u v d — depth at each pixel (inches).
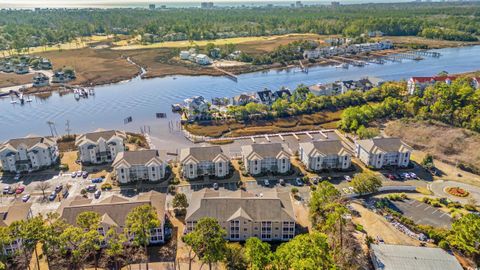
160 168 5487.2
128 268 3718.0
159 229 4067.4
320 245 3420.3
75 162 6141.7
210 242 3326.8
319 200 4249.5
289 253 3282.5
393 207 4722.0
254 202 4261.8
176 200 4618.6
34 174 5753.0
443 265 3518.7
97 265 3769.7
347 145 6761.8
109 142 6063.0
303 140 7071.9
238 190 5059.1
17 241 3823.8
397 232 4192.9
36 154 5807.1
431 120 7244.1
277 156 5654.5
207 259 3307.1
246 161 5733.3
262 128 7682.1
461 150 6225.4
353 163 6033.5
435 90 7815.0
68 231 3444.9
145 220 3627.0
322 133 7386.8
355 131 7313.0
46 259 3823.8
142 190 5285.4
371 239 4010.8
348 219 4352.9
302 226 4419.3
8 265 3754.9
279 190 5039.4
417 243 4008.4
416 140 6707.7
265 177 5620.1
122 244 3782.0
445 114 7253.9
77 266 3740.2
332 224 3779.5
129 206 4133.9
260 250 3385.8
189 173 5551.2
